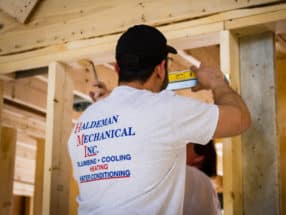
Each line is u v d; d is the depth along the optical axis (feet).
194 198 6.28
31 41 9.15
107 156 5.25
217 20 7.34
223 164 6.83
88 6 8.67
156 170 5.05
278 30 7.26
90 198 5.32
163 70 5.55
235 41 7.38
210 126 5.11
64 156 8.65
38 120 13.69
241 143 7.13
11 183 11.35
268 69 7.23
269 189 6.85
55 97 8.64
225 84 5.64
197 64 9.94
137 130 5.13
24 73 9.63
